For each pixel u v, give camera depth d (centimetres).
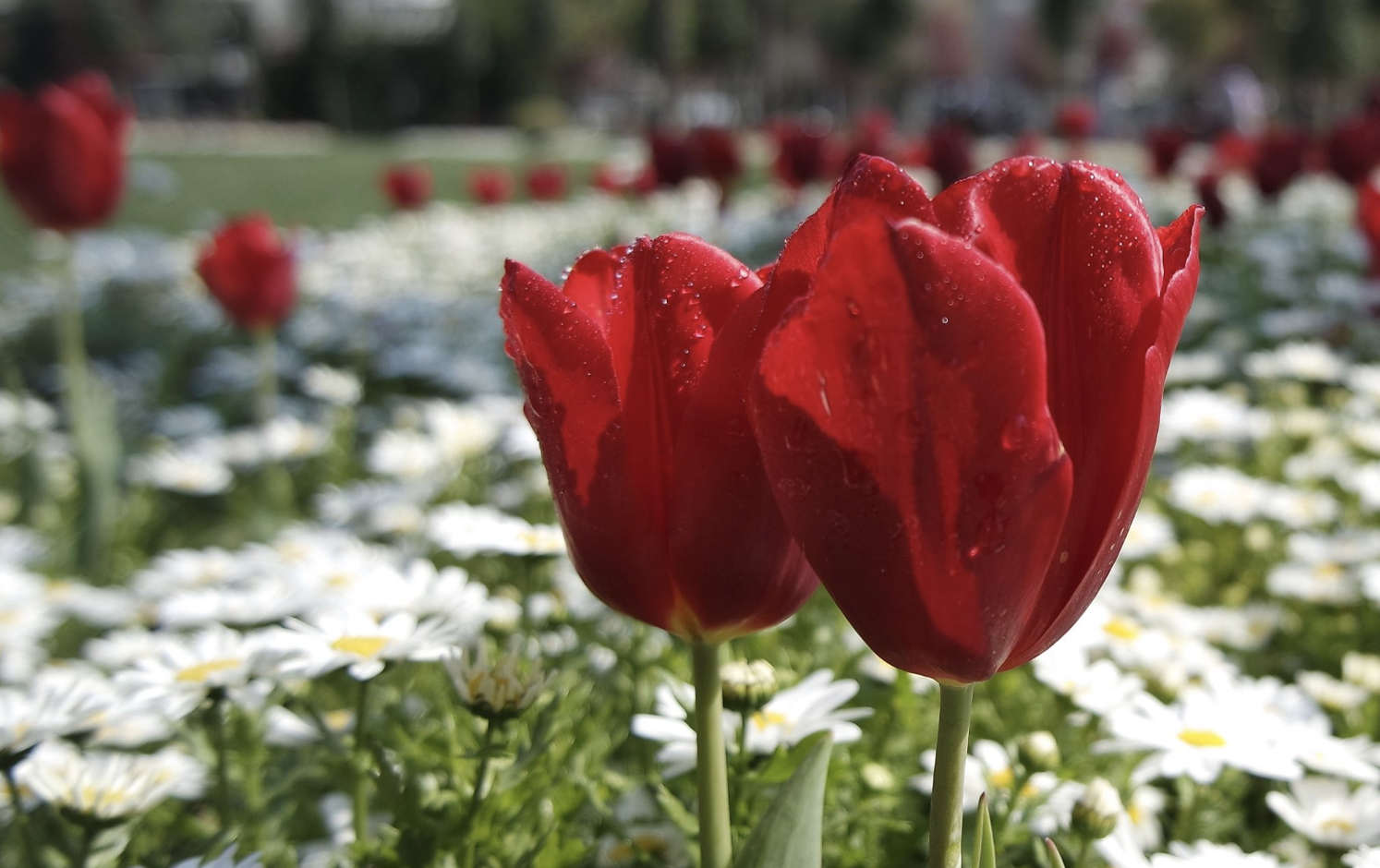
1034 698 51
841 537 29
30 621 64
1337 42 848
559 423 32
